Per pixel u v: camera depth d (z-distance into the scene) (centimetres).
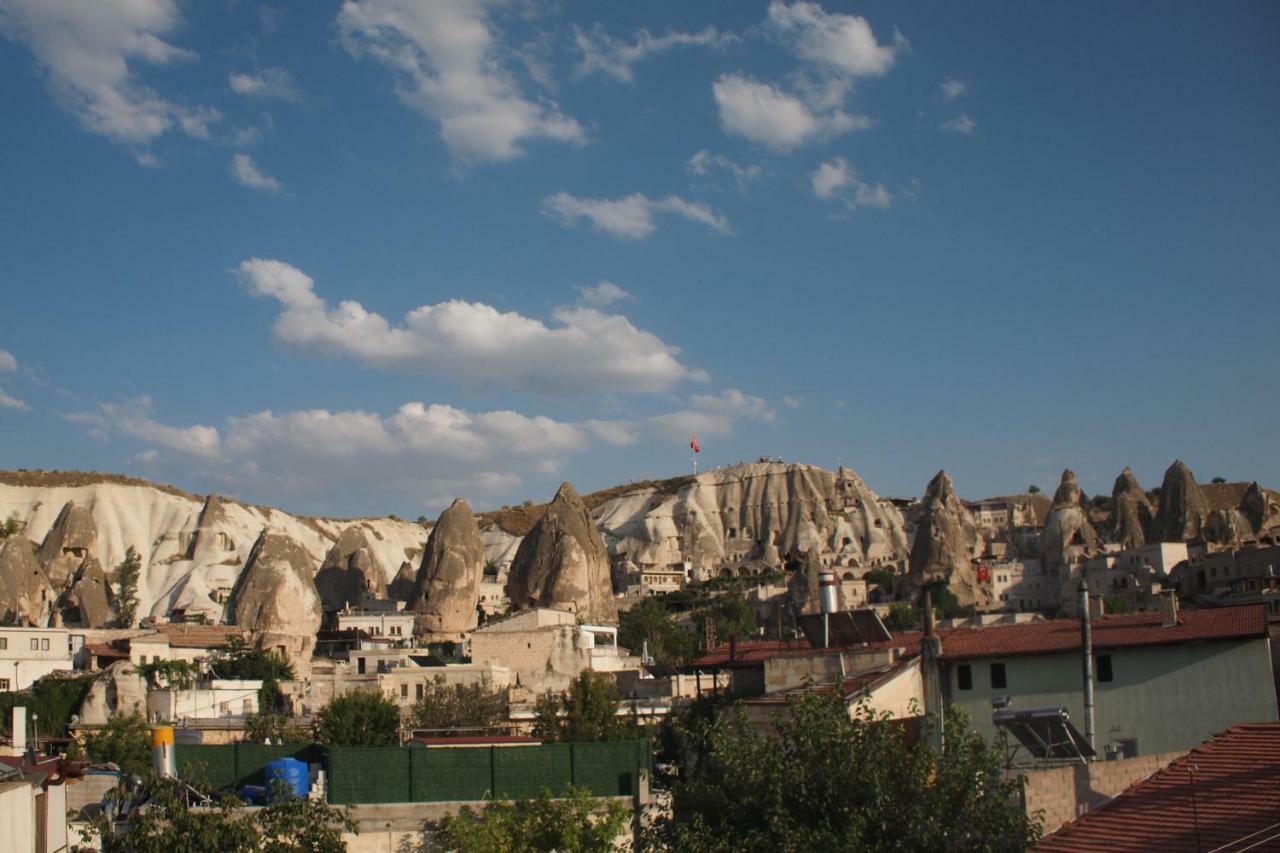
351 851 4559
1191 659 4738
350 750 4669
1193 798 3372
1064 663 4903
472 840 4341
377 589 19625
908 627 18975
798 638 7450
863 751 3538
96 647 11819
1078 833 3416
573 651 11581
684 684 9638
